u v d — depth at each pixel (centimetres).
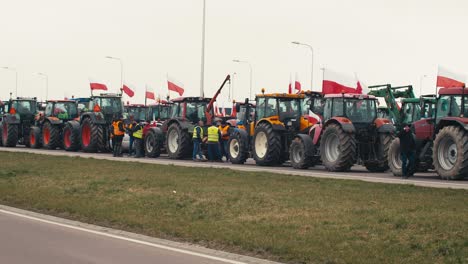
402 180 1753
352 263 806
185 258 866
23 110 3728
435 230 962
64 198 1455
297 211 1191
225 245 945
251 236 981
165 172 1964
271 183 1625
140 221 1138
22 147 3781
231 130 2744
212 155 2678
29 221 1186
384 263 800
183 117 2831
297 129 2406
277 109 2420
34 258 860
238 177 1789
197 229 1053
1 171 2044
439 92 1894
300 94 2483
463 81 1984
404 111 2884
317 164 2445
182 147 2734
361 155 2189
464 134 1722
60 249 923
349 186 1538
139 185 1638
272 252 888
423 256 829
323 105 2272
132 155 3017
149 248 934
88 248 932
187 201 1352
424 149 1905
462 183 1642
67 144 3294
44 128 3459
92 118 3112
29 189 1619
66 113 3553
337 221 1075
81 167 2169
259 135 2427
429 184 1603
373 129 2183
